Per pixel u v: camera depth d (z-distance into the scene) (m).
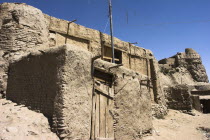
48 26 10.92
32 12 9.56
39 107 5.89
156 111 15.95
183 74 41.72
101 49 13.91
